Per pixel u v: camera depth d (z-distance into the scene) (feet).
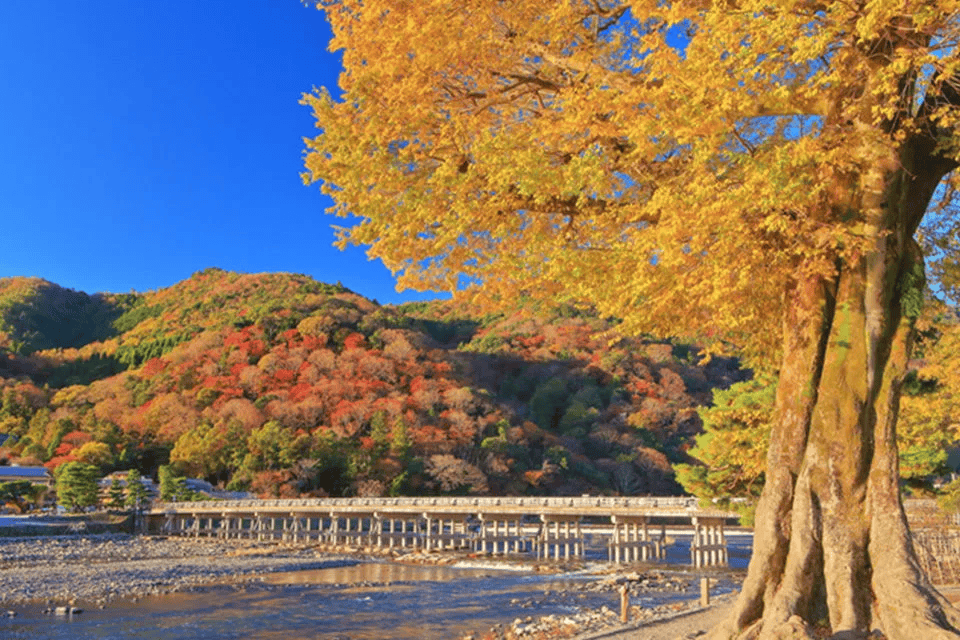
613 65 33.19
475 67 34.17
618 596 116.16
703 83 25.41
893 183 32.22
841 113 29.91
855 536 31.68
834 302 34.60
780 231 29.01
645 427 464.65
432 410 428.15
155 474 360.89
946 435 68.08
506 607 103.45
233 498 313.12
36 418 378.32
